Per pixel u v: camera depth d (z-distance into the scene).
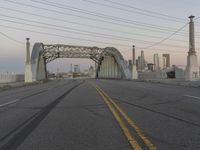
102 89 32.03
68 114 12.86
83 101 18.55
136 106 15.30
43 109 14.81
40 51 91.50
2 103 18.47
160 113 12.58
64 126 10.00
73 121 10.99
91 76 167.25
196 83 36.12
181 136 8.15
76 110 14.17
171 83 45.25
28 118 11.92
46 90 33.19
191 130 8.93
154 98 19.45
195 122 10.25
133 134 8.49
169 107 14.50
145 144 7.31
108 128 9.48
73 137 8.27
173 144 7.27
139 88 31.86
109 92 26.72
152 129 9.18
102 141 7.72
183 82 40.59
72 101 18.69
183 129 9.10
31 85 54.38
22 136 8.52
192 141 7.55
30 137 8.36
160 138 7.94
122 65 89.81
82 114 12.78
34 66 77.19
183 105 15.12
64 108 15.03
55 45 109.25
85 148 7.04
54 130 9.33
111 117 11.78
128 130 9.07
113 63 103.50
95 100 19.05
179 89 28.94
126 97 20.92
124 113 12.79
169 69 79.56
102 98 20.41
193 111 12.90
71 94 25.02
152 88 31.27
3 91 35.09
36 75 78.00
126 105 15.85
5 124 10.57
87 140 7.86
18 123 10.77
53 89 35.00
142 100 18.44
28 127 9.94
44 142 7.71
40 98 21.64
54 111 13.93
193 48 47.12
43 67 109.62
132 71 80.69
